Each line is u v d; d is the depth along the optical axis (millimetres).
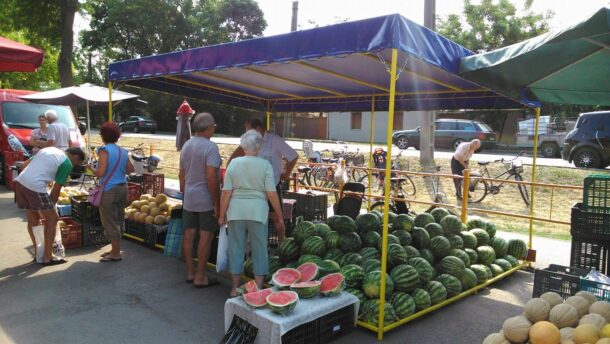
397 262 5172
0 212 9258
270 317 3850
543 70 4777
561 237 9039
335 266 4992
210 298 5309
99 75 48844
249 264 5605
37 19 17531
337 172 11031
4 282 5590
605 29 3346
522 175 14656
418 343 4402
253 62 5000
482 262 6207
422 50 4273
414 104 8180
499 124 32969
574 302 3328
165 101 40312
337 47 4242
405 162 16297
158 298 5270
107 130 6270
